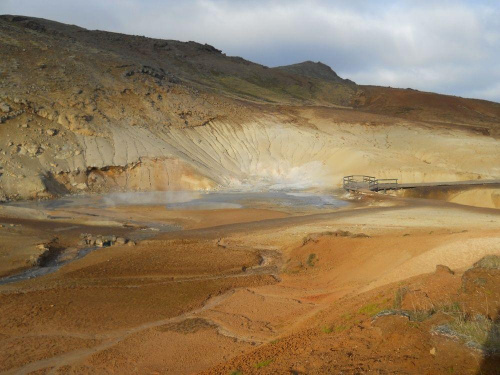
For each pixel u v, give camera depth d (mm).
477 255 13523
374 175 50688
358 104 113438
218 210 35875
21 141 44875
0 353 12039
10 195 39625
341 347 7797
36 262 20844
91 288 17609
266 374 7504
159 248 23797
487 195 41469
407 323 7617
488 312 7746
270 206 37812
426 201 37688
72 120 49219
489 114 103938
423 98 110375
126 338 12789
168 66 103938
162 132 55219
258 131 62438
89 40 99250
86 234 25719
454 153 57375
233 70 119312
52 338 12977
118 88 58812
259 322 13422
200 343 12133
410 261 14664
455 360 6344
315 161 56406
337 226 26625
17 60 57344
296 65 160875
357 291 14172
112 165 46938
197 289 17391
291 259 21078
